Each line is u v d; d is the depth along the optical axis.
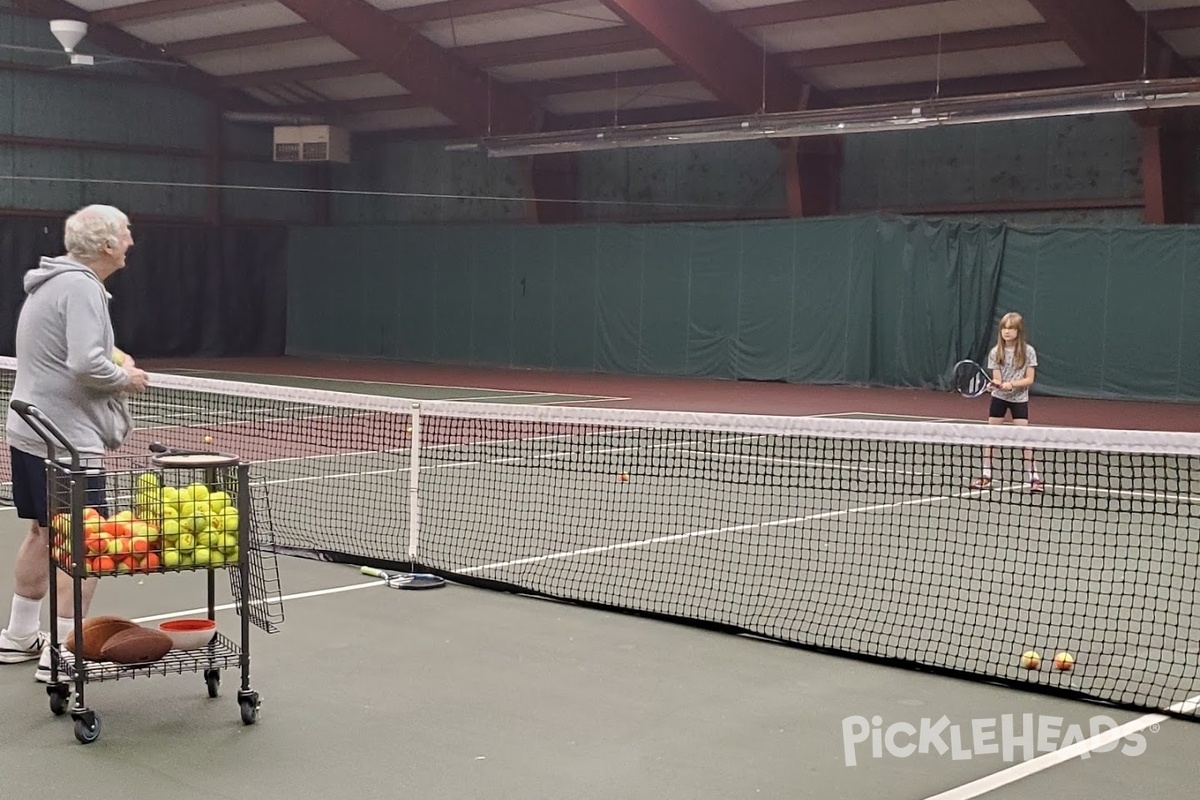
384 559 6.60
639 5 19.20
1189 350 18.12
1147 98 15.73
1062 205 20.38
